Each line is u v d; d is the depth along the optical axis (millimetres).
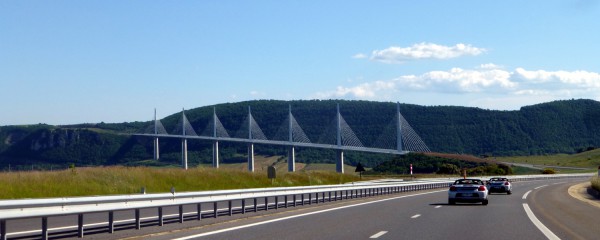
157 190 43781
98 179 40969
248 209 27969
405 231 18625
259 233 17750
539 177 107625
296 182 60594
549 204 35281
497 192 51062
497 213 27156
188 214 23969
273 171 44438
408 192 54250
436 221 22438
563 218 24469
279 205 31359
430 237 16984
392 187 52125
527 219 23797
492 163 132875
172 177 47781
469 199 33625
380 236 17141
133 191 41406
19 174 37250
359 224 20953
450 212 27562
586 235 17875
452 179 79312
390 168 133875
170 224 20250
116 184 41344
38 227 19078
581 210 29797
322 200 36531
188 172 50125
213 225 20328
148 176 45844
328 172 73250
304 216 24562
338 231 18484
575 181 93062
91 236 16531
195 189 47094
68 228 18344
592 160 172500
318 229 19078
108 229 17406
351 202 36219
